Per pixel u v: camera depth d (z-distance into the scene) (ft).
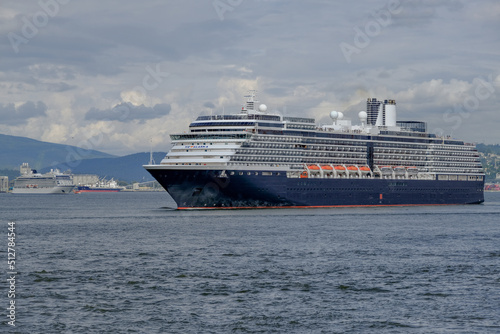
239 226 513.04
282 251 367.25
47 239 439.63
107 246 394.73
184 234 458.50
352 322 219.61
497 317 225.15
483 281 282.15
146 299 248.93
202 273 298.56
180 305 240.53
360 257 345.72
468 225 544.62
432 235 456.86
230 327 214.90
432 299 249.55
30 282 279.08
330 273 298.97
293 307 237.86
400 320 221.66
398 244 400.88
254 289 265.54
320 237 436.76
